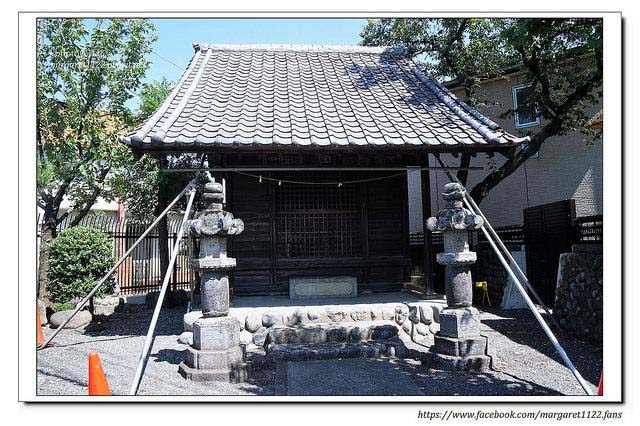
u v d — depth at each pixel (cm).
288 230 825
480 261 1139
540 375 537
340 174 834
